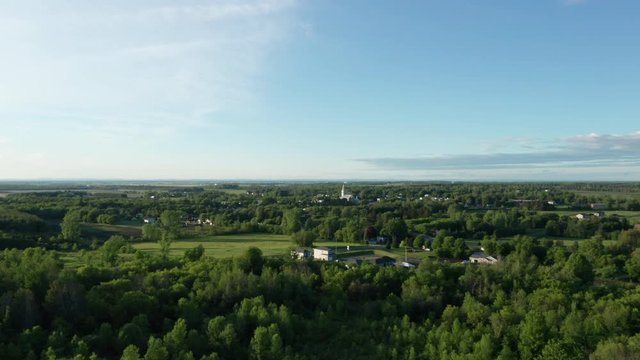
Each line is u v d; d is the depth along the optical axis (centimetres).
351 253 14875
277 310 8031
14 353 6025
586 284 10331
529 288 9450
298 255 13750
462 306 8475
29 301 6994
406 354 6912
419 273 9788
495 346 7075
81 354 5909
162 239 15212
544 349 6781
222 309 8156
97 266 10394
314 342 7388
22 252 11400
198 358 6612
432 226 19425
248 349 6869
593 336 7162
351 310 8788
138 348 6303
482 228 19262
